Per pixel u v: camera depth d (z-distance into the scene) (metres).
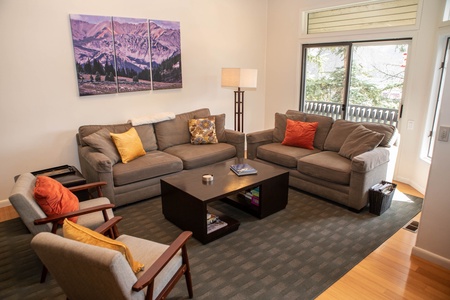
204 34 4.92
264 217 3.26
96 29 3.87
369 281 2.30
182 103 4.91
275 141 4.63
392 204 3.57
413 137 4.08
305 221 3.18
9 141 3.57
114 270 1.35
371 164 3.25
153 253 1.95
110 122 4.25
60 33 3.66
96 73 3.98
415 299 2.13
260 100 6.01
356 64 4.68
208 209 3.34
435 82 3.75
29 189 2.28
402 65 4.15
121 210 3.49
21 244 2.86
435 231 2.47
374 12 4.36
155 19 4.34
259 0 5.48
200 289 2.21
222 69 4.76
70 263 1.44
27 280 2.37
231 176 3.23
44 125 3.75
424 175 3.85
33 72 3.57
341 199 3.46
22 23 3.41
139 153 3.87
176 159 3.88
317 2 4.85
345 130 4.00
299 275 2.36
